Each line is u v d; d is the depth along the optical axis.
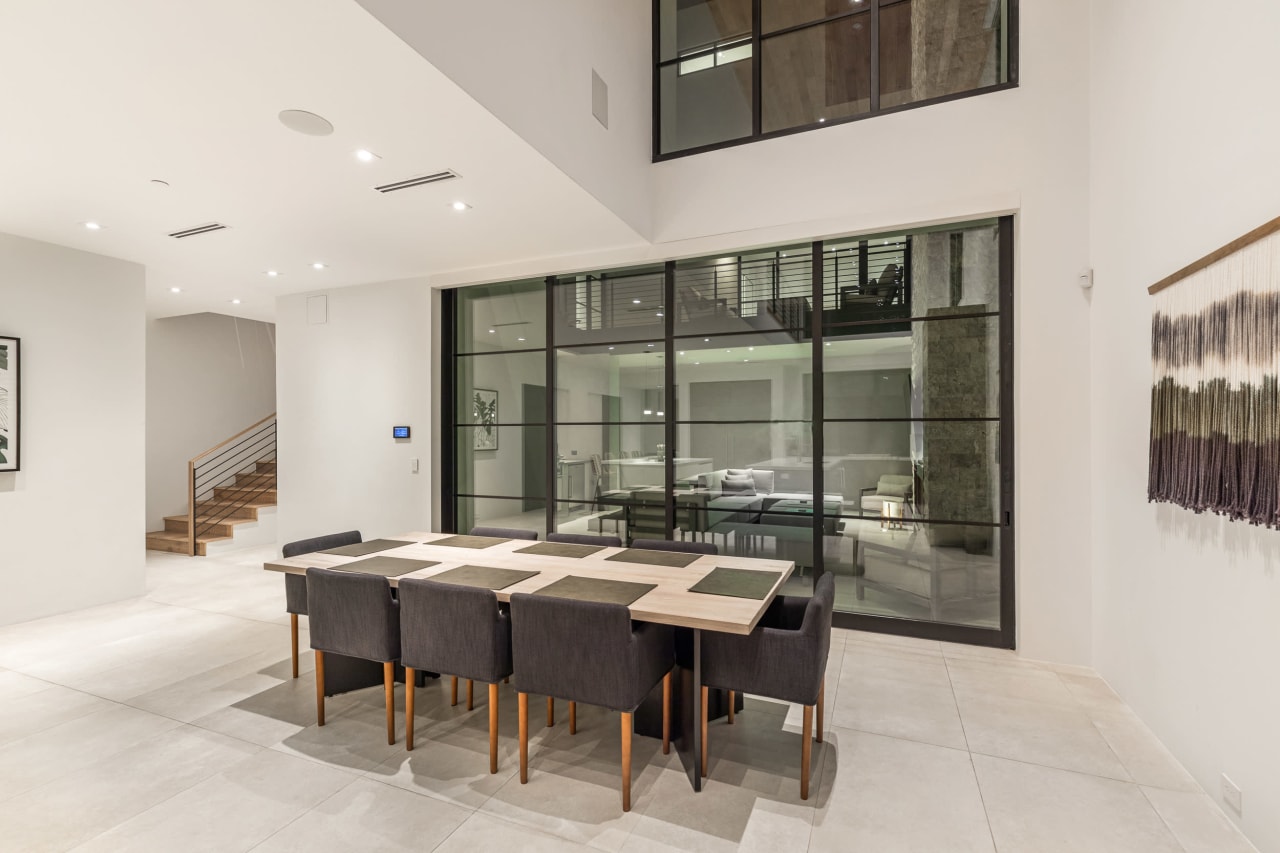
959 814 2.09
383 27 1.97
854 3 3.94
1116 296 3.00
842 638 3.83
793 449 4.11
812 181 3.92
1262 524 1.80
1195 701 2.28
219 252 4.48
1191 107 2.30
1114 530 3.04
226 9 1.84
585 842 1.95
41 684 3.16
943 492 3.76
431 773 2.34
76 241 4.20
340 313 5.56
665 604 2.24
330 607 2.63
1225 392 1.98
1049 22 3.40
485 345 5.16
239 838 1.96
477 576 2.70
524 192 3.39
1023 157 3.44
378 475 5.39
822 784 2.27
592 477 4.75
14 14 1.83
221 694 3.05
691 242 4.25
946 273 3.73
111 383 4.60
